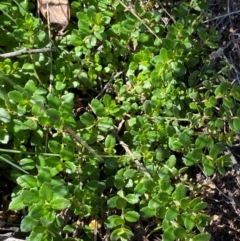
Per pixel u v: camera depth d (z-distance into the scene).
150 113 0.46
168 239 0.40
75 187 0.41
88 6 0.50
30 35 0.45
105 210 0.44
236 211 0.48
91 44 0.47
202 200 0.47
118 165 0.45
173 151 0.48
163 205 0.41
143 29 0.49
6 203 0.45
